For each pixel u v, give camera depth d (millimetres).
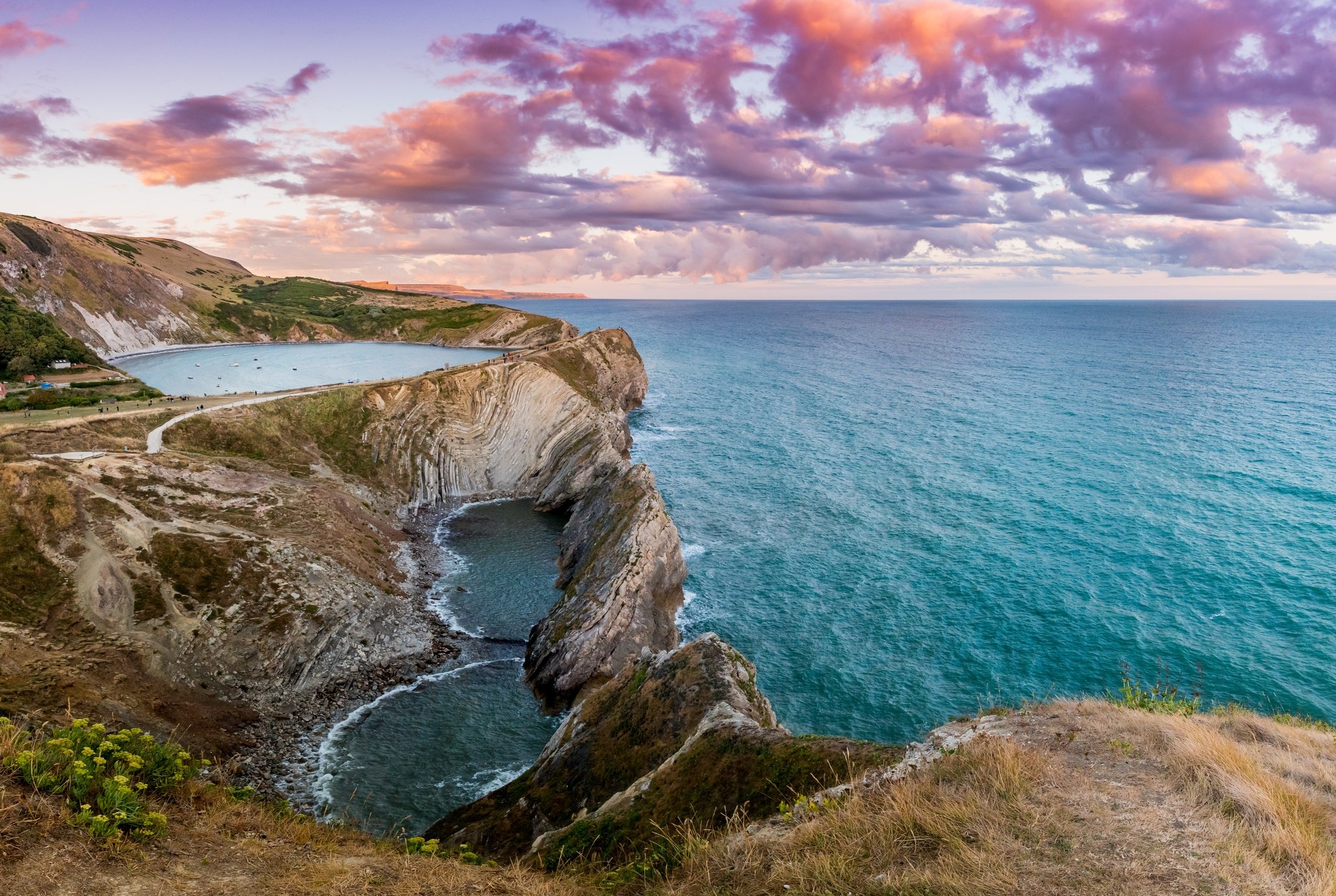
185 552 44781
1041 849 9383
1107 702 14664
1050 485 76688
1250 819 9773
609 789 25359
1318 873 8484
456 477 78938
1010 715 14688
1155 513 67312
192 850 10625
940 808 10641
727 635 48250
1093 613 49719
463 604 53531
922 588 54312
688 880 10961
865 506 72188
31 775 10219
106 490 46906
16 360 96125
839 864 9820
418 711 40875
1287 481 75062
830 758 17500
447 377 86062
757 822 13828
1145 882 8594
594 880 12789
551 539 67375
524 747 38438
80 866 9195
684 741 25531
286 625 43250
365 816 32688
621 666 43438
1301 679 41656
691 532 66000
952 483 78562
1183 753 11453
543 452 82688
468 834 26734
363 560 53812
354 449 75062
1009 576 55719
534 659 45188
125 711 33688
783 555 60812
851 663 44844
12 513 42469
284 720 39000
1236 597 51094
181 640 40094
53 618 38406
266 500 54125
